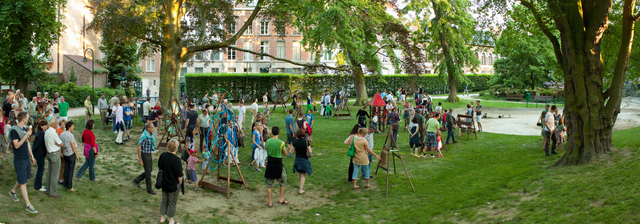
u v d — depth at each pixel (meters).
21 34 25.69
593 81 10.02
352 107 31.83
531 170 10.52
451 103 35.31
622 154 9.53
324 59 50.19
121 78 37.12
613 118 10.08
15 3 23.92
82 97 29.81
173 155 7.25
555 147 12.55
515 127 21.73
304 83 28.80
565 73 10.60
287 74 38.62
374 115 20.09
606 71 13.18
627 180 7.16
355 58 28.28
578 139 10.04
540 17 11.50
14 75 26.42
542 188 8.43
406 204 9.01
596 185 7.48
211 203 8.98
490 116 28.61
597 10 10.01
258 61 50.19
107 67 37.31
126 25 17.17
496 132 19.72
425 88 51.31
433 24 33.78
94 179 9.37
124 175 10.28
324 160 13.46
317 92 29.00
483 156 13.59
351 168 10.86
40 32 25.44
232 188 10.20
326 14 24.12
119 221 7.14
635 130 14.84
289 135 13.78
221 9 22.14
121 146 13.93
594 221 6.07
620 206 6.23
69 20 35.22
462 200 8.70
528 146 14.77
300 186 9.99
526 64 41.97
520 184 9.20
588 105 9.97
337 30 25.28
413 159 13.55
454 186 10.09
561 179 8.74
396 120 16.31
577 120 10.08
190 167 9.84
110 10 17.34
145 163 9.00
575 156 10.02
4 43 24.83
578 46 10.14
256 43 50.25
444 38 34.72
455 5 32.50
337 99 29.78
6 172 8.91
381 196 9.71
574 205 6.88
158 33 20.75
